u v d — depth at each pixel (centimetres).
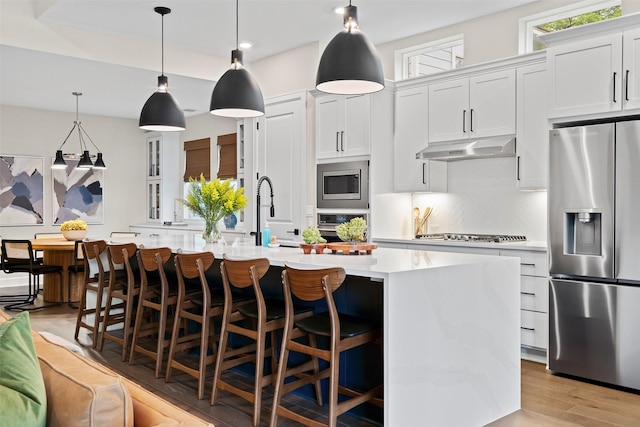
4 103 741
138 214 902
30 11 480
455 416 266
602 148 350
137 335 387
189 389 334
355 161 508
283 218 588
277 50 587
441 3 449
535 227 455
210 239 421
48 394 121
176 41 552
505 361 298
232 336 376
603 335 349
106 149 860
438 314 259
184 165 878
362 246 324
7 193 757
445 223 519
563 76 376
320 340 316
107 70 556
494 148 428
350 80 285
